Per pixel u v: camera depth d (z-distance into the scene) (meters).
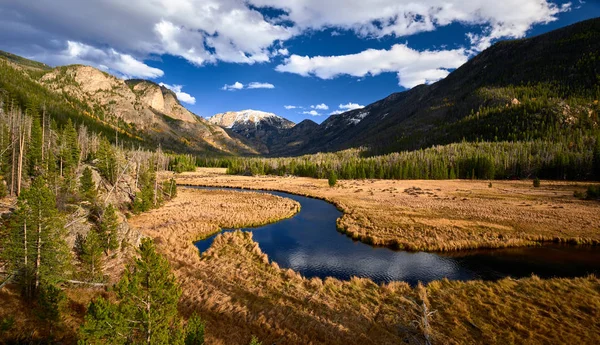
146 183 59.56
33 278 16.44
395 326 17.58
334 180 93.25
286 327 17.58
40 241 16.33
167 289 12.88
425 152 170.38
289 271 26.64
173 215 49.97
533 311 18.36
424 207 56.38
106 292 19.61
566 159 108.38
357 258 32.16
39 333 13.78
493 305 19.52
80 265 21.03
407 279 26.55
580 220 43.62
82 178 42.78
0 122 52.78
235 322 18.14
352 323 17.97
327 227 46.34
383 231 40.59
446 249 34.34
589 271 27.67
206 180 114.75
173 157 173.62
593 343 15.12
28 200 16.06
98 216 28.80
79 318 16.14
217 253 31.12
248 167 162.75
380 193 78.56
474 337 16.23
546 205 56.53
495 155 131.00
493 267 28.98
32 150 46.91
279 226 46.81
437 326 17.39
